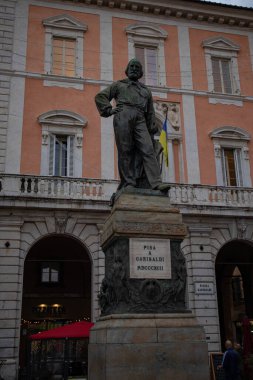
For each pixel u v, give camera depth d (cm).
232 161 2175
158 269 620
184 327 573
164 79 2191
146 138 720
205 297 1762
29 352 1559
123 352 543
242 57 2362
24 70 2006
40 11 2120
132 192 664
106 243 672
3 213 1688
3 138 1878
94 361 602
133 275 609
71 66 2112
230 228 1894
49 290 2142
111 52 2158
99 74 2103
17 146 1886
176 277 626
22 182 1731
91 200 1739
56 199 1717
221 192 1922
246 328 1472
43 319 2114
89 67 2105
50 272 2170
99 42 2158
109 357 540
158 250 629
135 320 573
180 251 641
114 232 622
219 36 2347
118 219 627
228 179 2133
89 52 2128
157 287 611
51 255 2133
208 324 1728
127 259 615
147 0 2236
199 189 1898
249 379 1252
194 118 2156
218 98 2231
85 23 2164
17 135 1900
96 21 2186
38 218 1720
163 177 2041
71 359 1532
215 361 1295
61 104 2003
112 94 761
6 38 2031
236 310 2464
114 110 731
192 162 2078
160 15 2288
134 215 634
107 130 2016
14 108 1933
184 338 566
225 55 2336
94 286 1702
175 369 547
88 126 2003
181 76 2219
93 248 1745
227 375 1138
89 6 2195
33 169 1877
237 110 2241
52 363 1533
